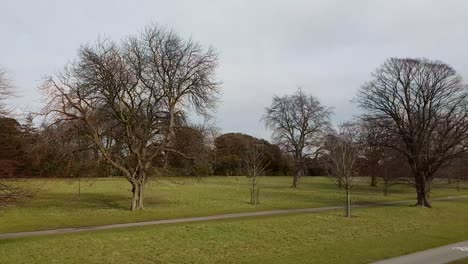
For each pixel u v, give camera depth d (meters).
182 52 38.00
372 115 56.00
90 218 30.80
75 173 38.94
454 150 44.97
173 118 38.09
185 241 20.14
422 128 44.75
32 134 33.34
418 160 44.16
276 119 76.19
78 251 17.56
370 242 20.45
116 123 37.09
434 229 25.81
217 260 16.62
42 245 18.58
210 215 33.19
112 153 36.41
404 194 63.50
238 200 47.59
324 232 23.50
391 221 29.22
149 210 36.06
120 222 29.00
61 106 34.09
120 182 70.12
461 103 44.28
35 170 41.78
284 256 17.09
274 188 71.25
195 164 40.75
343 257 16.69
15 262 15.65
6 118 21.67
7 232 24.55
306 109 75.06
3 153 22.14
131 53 37.19
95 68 34.97
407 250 18.39
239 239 20.92
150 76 37.66
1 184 18.14
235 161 107.06
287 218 28.75
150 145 38.00
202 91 38.47
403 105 45.84
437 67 45.41
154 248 18.52
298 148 75.31
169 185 70.12
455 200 53.81
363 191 68.06
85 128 34.88
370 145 49.22
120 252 17.64
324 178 102.12
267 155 105.62
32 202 40.34
